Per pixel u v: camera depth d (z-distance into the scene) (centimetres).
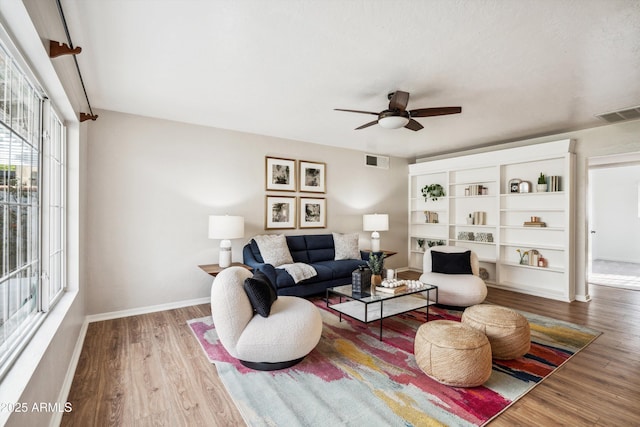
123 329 321
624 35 209
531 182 496
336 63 251
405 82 286
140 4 180
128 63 251
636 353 270
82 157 303
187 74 271
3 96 146
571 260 441
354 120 402
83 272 316
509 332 249
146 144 379
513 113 374
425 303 354
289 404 195
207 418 184
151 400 200
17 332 164
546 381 225
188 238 405
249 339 224
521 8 183
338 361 252
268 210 474
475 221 553
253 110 362
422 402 198
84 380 223
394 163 645
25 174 179
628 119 397
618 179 795
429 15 190
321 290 425
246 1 178
